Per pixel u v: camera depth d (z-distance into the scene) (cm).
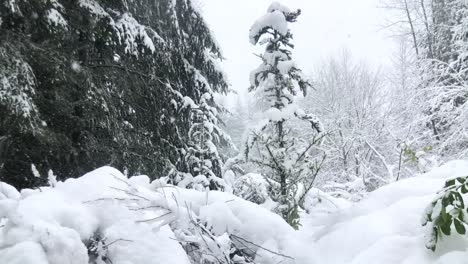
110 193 268
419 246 234
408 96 1596
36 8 625
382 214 278
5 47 573
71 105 696
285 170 565
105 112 717
